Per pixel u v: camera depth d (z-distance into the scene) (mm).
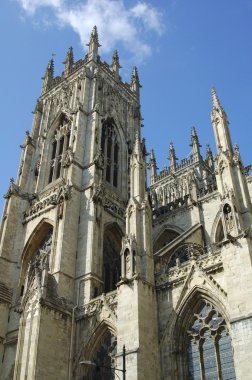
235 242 54281
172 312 59125
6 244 89000
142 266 63969
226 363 52125
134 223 68812
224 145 67688
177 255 78562
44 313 66312
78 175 89125
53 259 76375
